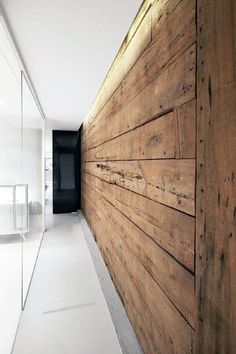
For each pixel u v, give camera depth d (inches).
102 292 89.7
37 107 133.9
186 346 35.1
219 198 26.7
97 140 124.6
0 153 116.8
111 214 92.1
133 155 61.6
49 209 261.4
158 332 46.7
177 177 37.8
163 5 42.4
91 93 115.4
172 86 39.3
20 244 132.8
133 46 60.2
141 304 57.2
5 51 68.2
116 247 84.4
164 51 42.2
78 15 53.3
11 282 94.3
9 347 61.8
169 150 40.6
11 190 122.4
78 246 140.9
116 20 55.7
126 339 63.4
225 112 25.5
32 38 62.9
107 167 98.3
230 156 24.7
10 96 112.0
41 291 90.1
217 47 26.8
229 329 24.9
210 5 28.1
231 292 24.6
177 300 38.3
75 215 229.8
